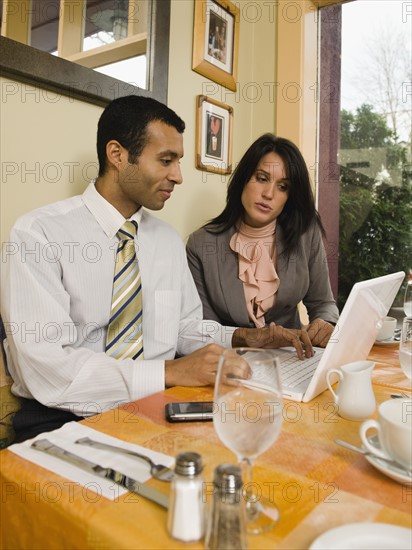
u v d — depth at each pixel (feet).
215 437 2.21
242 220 5.48
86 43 4.48
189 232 6.22
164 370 3.07
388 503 1.68
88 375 3.00
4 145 3.90
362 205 7.50
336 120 7.58
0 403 3.41
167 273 4.36
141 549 1.42
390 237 7.30
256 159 5.14
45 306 3.22
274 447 2.14
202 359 3.05
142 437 2.19
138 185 3.87
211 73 6.31
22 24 3.87
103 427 2.31
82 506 1.62
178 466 1.48
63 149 4.36
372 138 7.36
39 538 1.74
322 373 2.72
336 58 7.51
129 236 3.89
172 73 5.72
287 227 5.42
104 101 4.65
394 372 3.38
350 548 1.36
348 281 7.67
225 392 1.71
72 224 3.70
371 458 1.90
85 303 3.67
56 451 2.00
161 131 3.83
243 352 1.92
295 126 6.98
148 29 5.23
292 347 4.14
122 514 1.58
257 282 5.29
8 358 3.48
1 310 3.35
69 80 4.24
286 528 1.52
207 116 6.31
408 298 3.85
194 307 4.66
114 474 1.83
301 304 7.22
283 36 7.02
